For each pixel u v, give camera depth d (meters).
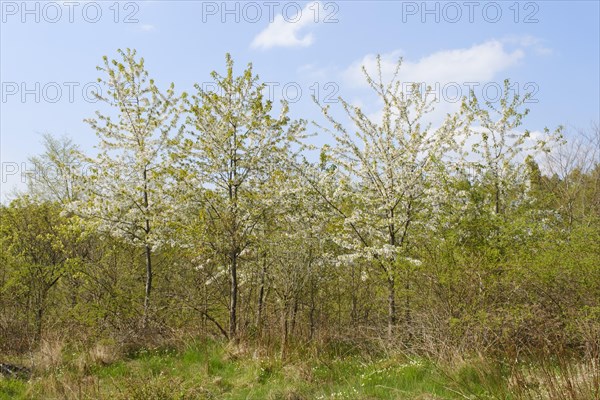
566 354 6.84
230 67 11.34
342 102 11.34
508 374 6.68
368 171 11.20
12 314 12.32
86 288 13.02
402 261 9.55
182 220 11.71
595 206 14.02
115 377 8.76
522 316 7.43
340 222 11.23
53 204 14.91
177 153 11.36
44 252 14.28
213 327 12.61
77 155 13.31
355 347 9.66
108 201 12.58
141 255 14.61
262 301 11.80
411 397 6.59
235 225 11.25
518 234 10.09
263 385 7.82
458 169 11.48
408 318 9.80
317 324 11.05
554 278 8.41
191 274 13.95
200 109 11.16
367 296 12.34
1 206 14.34
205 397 7.27
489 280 8.46
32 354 9.92
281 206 11.45
